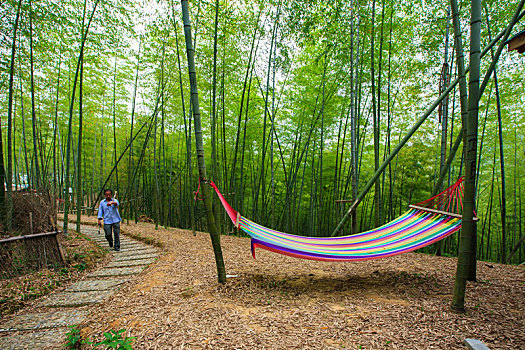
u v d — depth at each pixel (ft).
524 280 10.18
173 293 9.46
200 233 25.36
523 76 20.10
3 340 7.06
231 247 17.85
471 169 7.01
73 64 22.79
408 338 5.98
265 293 9.21
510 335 5.99
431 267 12.33
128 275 12.55
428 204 12.64
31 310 9.07
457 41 8.66
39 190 15.62
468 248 7.14
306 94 25.64
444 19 16.25
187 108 28.63
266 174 35.73
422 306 7.72
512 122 26.43
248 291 9.41
